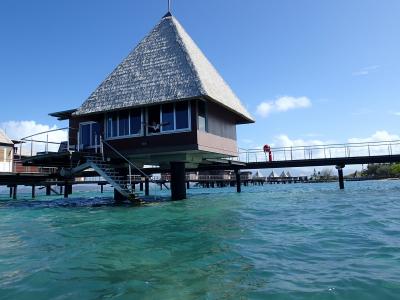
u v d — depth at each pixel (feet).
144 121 64.64
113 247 26.40
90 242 28.58
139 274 19.35
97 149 69.05
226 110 75.25
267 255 22.89
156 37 72.43
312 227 33.65
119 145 66.44
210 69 74.95
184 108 61.77
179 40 69.15
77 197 104.88
